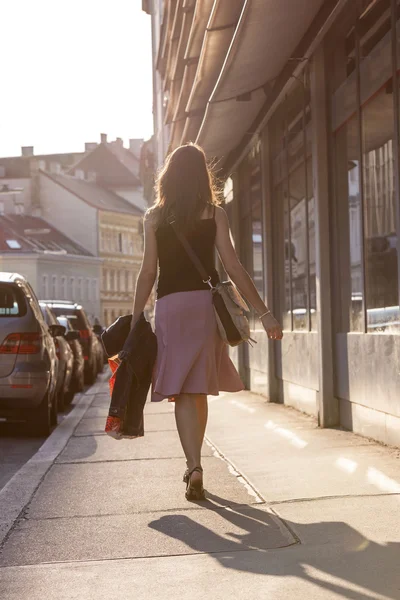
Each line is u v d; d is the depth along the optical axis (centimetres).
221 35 1188
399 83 916
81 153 15000
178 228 709
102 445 1144
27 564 573
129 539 621
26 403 1373
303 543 584
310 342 1343
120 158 14875
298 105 1370
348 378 1148
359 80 1065
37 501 773
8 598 505
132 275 13562
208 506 711
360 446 998
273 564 539
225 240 713
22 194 12725
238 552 572
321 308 1222
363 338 1070
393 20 927
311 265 1335
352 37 1090
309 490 752
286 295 1568
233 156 2038
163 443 1127
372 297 1038
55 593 510
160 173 727
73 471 929
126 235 13425
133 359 702
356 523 628
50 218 12706
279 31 1077
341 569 520
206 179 720
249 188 1948
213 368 716
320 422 1226
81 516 704
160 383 702
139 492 790
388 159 957
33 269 11294
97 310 12625
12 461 1158
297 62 1267
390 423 977
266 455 969
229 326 702
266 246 1691
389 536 588
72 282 12038
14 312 1392
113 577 535
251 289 720
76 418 1659
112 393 703
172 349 705
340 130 1169
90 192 13238
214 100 1390
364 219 1062
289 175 1486
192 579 520
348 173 1132
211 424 1330
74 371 2088
